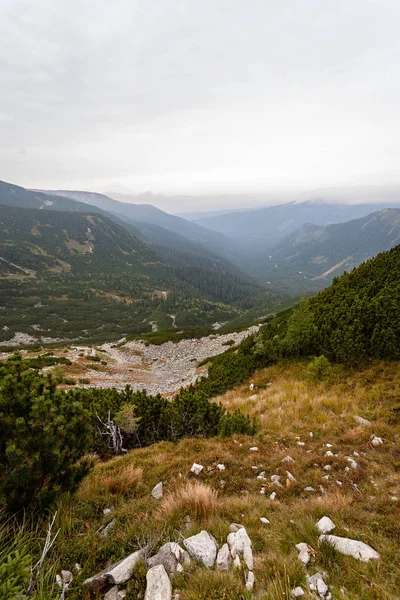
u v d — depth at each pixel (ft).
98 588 10.52
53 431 14.49
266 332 77.71
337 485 19.22
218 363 80.02
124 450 30.42
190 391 40.42
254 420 31.53
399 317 40.98
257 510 15.93
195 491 16.30
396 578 10.69
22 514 13.33
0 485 12.69
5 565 8.57
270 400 41.63
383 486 18.58
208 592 10.02
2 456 13.32
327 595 9.91
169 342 217.97
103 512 16.20
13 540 11.76
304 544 12.69
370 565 11.31
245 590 10.04
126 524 14.46
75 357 151.53
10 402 14.52
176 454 25.21
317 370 44.96
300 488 19.10
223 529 13.67
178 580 10.59
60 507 14.30
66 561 11.67
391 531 13.88
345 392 38.29
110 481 19.38
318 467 21.77
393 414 29.66
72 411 16.19
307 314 63.62
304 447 25.32
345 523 14.74
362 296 54.29
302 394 40.70
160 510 15.42
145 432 33.42
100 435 30.48
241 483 19.90
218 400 52.42
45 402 14.62
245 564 11.37
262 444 26.37
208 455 23.50
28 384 15.39
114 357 196.75
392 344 40.14
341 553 12.07
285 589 10.16
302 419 33.19
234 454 24.38
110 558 12.17
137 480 20.29
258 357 64.75
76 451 16.25
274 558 11.75
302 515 15.26
